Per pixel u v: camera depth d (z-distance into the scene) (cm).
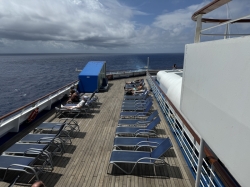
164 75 1149
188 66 281
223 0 191
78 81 1195
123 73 1798
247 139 140
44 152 414
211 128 202
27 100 2647
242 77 146
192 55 263
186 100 291
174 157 468
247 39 138
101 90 1235
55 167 428
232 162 161
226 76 171
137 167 429
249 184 138
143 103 841
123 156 407
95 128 644
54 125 583
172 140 554
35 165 435
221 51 180
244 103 143
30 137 487
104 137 578
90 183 379
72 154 482
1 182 377
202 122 228
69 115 767
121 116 757
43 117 742
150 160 397
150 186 373
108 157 470
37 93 3008
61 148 493
